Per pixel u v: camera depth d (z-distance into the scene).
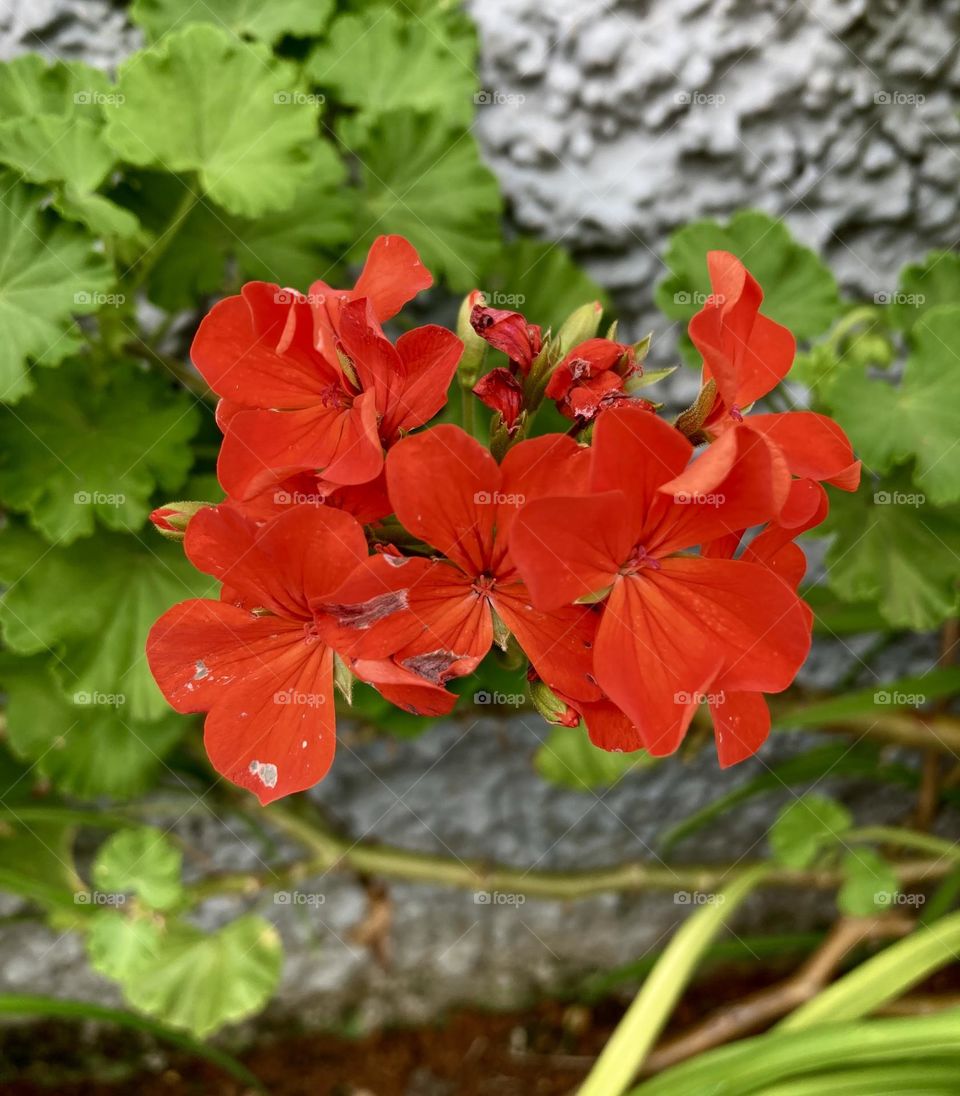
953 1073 0.20
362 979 0.36
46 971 0.34
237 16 0.25
